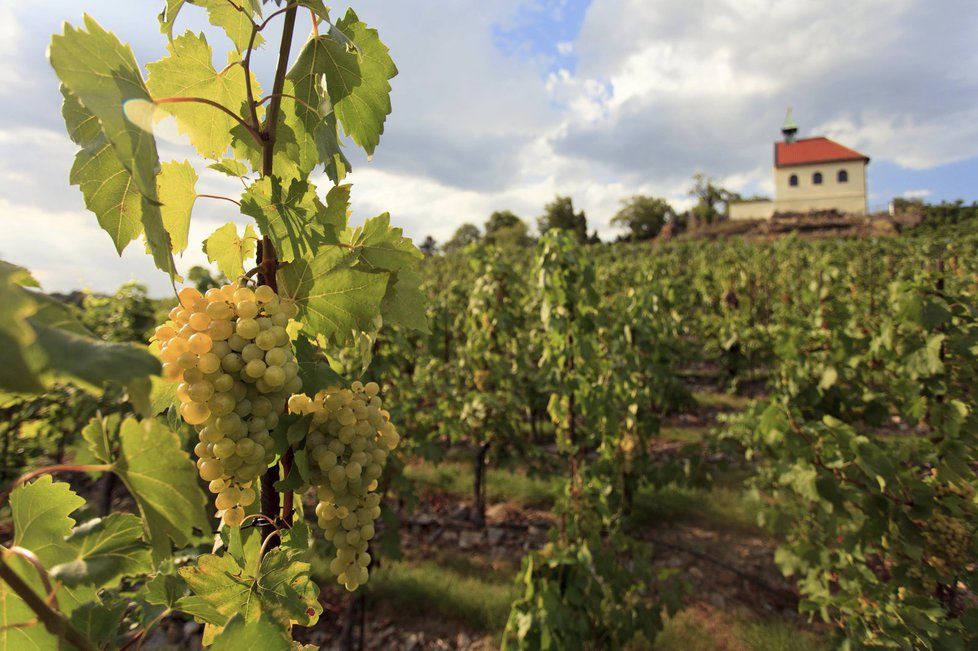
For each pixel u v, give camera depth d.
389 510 4.89
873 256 18.94
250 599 1.02
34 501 0.90
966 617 2.59
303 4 1.14
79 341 0.64
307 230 1.17
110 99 0.81
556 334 4.80
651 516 6.27
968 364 3.40
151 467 0.78
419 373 7.80
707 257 24.66
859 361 4.59
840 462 3.28
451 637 4.46
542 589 3.58
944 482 3.00
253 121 1.20
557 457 7.22
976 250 15.53
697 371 13.28
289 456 1.19
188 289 0.99
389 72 1.37
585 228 59.03
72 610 0.90
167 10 1.20
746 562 5.36
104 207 0.99
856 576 3.31
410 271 1.40
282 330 1.00
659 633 4.33
